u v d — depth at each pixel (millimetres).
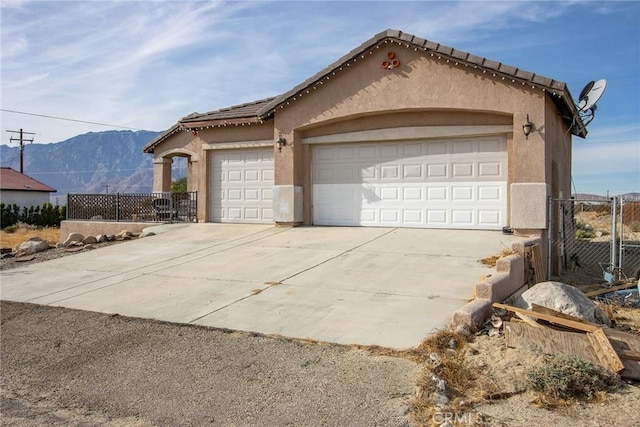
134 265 11172
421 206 13703
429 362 5141
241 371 5367
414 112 13500
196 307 7719
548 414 4180
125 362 5832
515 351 5324
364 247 11398
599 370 4688
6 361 6047
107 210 17938
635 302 8555
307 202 15180
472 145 13078
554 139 12961
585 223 24922
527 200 11578
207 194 17125
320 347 5836
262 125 16125
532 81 11469
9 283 10188
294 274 9414
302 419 4328
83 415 4648
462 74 12422
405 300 7453
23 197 50625
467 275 8633
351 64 13734
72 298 8703
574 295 6914
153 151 25312
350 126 14367
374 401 4527
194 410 4621
